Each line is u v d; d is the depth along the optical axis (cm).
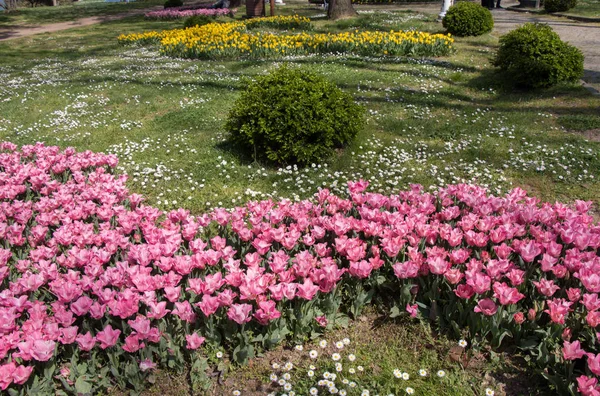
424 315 344
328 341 333
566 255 351
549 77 948
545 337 304
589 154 652
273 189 596
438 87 1010
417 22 1903
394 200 454
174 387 300
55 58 1619
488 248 405
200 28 1681
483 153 677
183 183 616
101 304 327
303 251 381
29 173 569
